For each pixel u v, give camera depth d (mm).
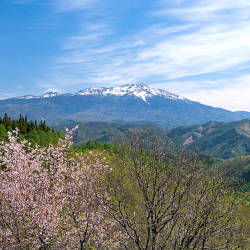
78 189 12844
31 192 12789
